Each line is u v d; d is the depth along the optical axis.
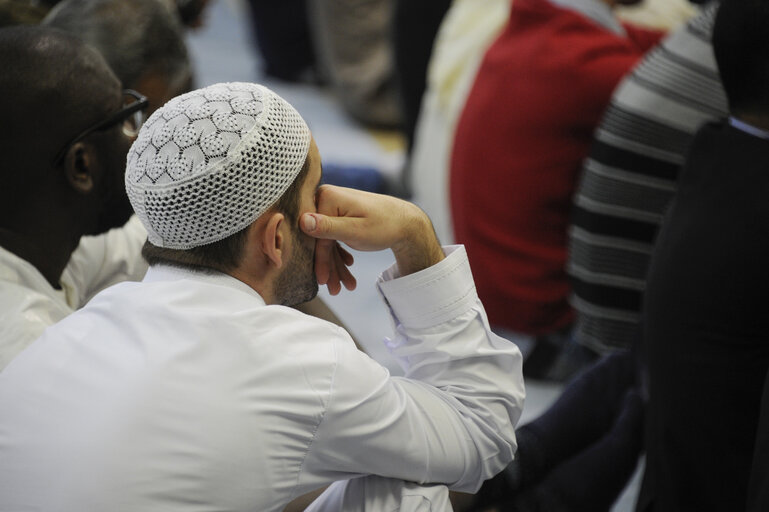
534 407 6.23
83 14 4.03
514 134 6.25
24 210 3.24
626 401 4.70
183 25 5.74
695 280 3.52
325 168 9.16
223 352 2.53
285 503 2.66
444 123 7.62
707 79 5.11
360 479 2.99
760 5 3.34
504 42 6.53
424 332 3.01
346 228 2.81
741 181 3.44
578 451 4.54
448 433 2.88
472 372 3.01
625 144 5.39
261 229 2.63
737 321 3.42
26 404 2.58
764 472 2.99
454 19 7.72
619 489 4.55
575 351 6.48
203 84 12.41
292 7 12.34
